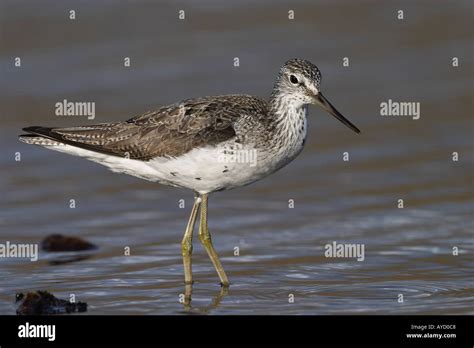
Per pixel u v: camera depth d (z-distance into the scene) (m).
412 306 13.66
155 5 28.06
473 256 15.91
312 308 13.68
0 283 14.91
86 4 27.80
